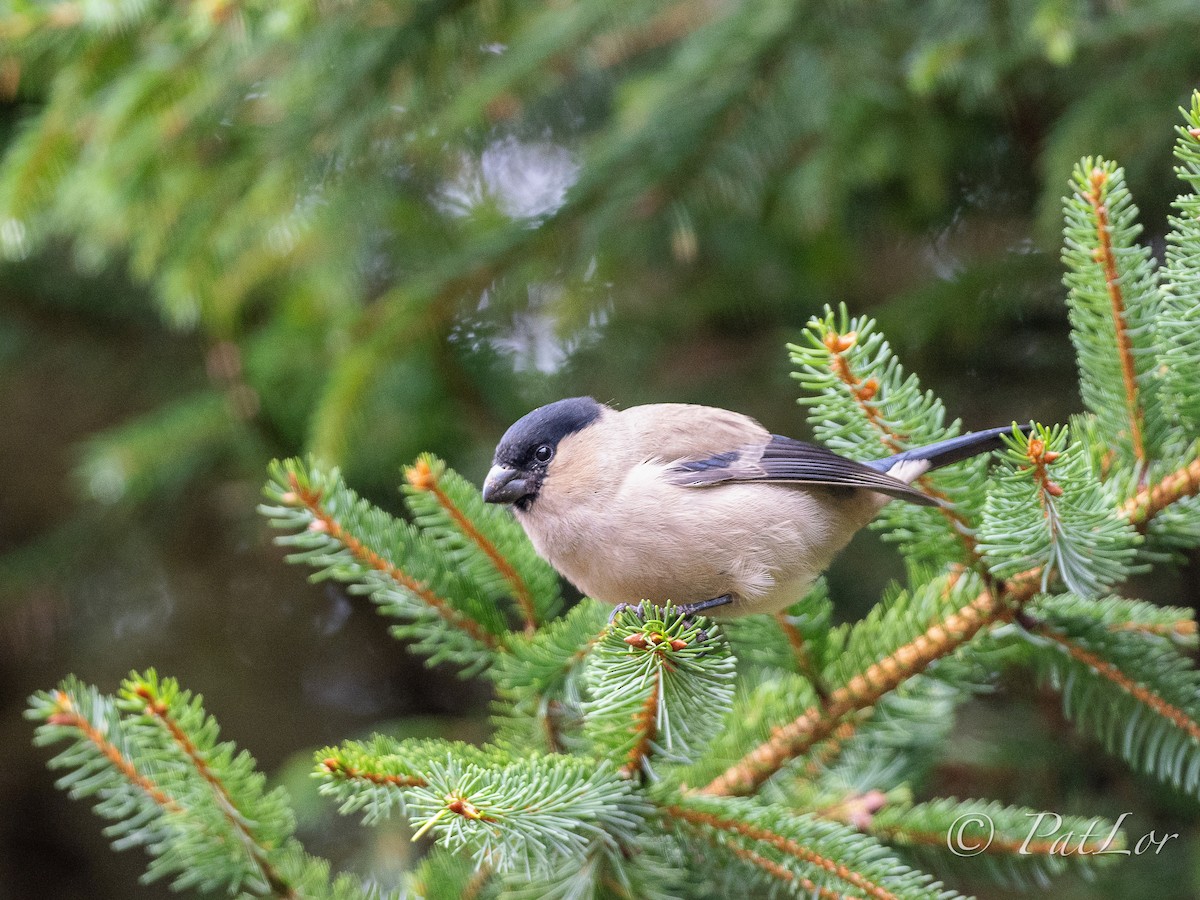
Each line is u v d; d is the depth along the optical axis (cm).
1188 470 615
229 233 941
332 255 1003
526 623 718
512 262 967
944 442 633
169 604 1376
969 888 947
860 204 1200
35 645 1363
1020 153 1142
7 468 1372
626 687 585
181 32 850
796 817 597
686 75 963
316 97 902
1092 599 632
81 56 872
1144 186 1002
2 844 1378
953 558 648
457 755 609
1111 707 663
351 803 559
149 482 1190
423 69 920
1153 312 602
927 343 1131
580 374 1227
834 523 773
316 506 657
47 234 1106
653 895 601
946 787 1020
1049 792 1003
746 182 960
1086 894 934
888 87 977
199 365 1311
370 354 970
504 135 1189
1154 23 895
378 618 1402
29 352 1279
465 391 1198
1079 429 679
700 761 682
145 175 912
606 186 956
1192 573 1086
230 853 591
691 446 761
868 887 581
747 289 1219
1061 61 802
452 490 687
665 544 735
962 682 679
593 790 580
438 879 634
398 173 1151
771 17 960
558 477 765
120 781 592
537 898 612
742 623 740
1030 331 1132
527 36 941
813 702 680
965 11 916
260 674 1385
